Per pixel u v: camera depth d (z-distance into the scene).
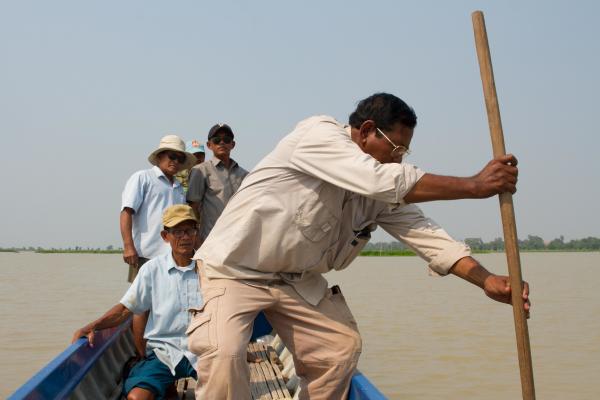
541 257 79.19
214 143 5.92
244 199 2.62
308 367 2.84
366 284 23.41
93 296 16.48
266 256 2.61
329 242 2.69
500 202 2.18
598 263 53.09
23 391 2.57
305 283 2.75
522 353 2.13
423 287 21.58
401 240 2.82
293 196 2.56
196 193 5.84
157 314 3.68
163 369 3.64
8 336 9.67
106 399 3.97
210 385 2.53
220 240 2.66
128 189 5.05
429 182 2.26
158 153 5.16
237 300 2.61
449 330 10.79
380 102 2.49
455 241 2.73
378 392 2.57
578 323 12.01
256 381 4.65
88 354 3.69
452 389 6.93
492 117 2.19
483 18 2.23
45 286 20.38
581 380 7.37
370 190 2.30
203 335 2.55
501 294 2.50
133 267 5.25
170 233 3.73
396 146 2.50
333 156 2.39
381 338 9.98
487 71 2.20
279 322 2.82
